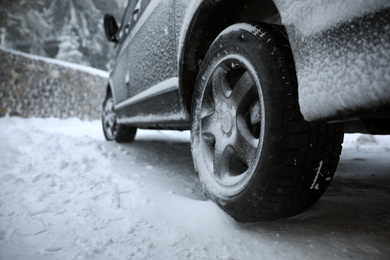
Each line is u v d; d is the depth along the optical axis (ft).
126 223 4.84
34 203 5.63
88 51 91.20
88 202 5.78
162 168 9.07
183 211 5.24
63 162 8.23
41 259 3.71
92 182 6.95
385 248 3.77
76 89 41.22
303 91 3.29
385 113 2.66
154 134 18.43
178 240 4.24
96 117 43.80
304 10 3.27
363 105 2.71
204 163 5.37
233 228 4.56
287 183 3.86
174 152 11.94
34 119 35.22
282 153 3.77
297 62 3.37
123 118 11.91
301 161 3.82
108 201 5.80
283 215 4.43
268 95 3.91
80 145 10.88
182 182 7.49
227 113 4.77
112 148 12.32
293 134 3.73
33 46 80.07
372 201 5.52
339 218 4.76
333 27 2.94
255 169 4.05
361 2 2.69
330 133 3.92
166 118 7.06
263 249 3.92
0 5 41.19
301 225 4.55
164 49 6.84
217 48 5.08
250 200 4.13
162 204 5.65
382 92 2.54
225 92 4.92
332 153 4.03
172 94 6.56
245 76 4.43
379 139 13.80
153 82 7.70
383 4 2.52
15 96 34.63
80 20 88.58
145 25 8.31
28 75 36.24
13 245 4.07
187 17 5.53
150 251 3.95
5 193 6.10
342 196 5.96
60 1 91.76
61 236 4.37
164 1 6.82
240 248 3.97
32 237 4.32
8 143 10.39
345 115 2.92
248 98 4.46
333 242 3.98
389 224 4.47
